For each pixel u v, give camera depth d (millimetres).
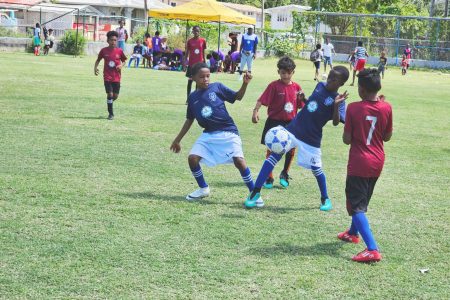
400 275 4922
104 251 5062
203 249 5238
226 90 6766
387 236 5934
